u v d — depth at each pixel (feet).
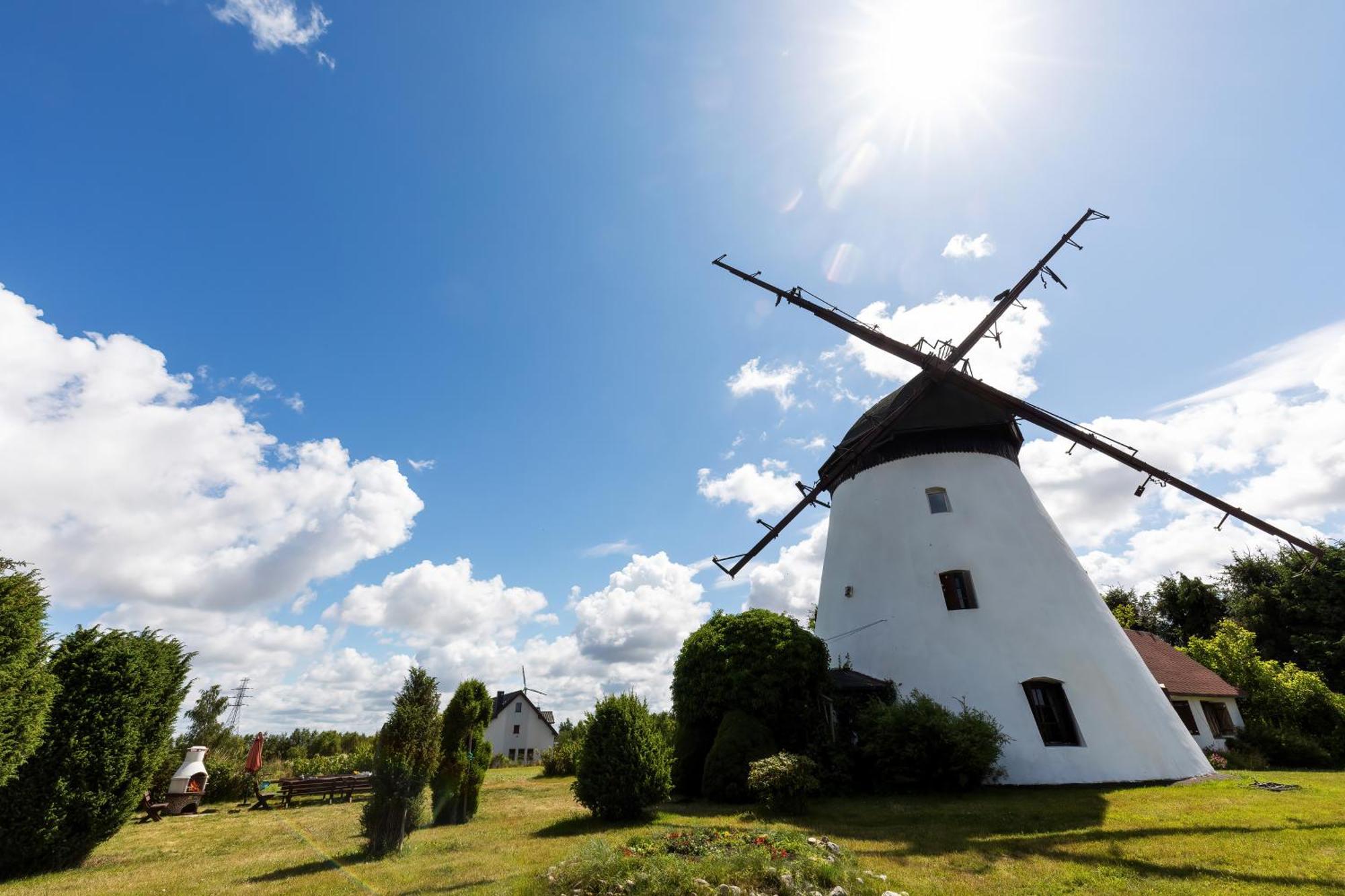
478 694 49.29
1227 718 88.84
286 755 159.22
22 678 31.37
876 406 79.05
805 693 55.06
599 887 22.81
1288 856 26.12
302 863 33.14
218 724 102.63
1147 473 63.67
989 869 25.99
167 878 30.91
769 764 42.11
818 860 24.93
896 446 70.79
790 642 56.39
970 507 63.98
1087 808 39.01
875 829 34.83
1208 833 30.89
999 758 50.26
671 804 48.60
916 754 48.39
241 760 92.07
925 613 59.93
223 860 35.47
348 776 77.46
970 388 66.13
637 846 27.66
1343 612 113.50
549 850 32.73
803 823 37.40
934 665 56.95
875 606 63.98
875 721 52.03
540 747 219.41
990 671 54.90
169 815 62.18
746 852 25.43
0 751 30.12
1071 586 60.18
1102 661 55.31
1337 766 75.82
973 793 47.06
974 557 60.95
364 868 30.42
